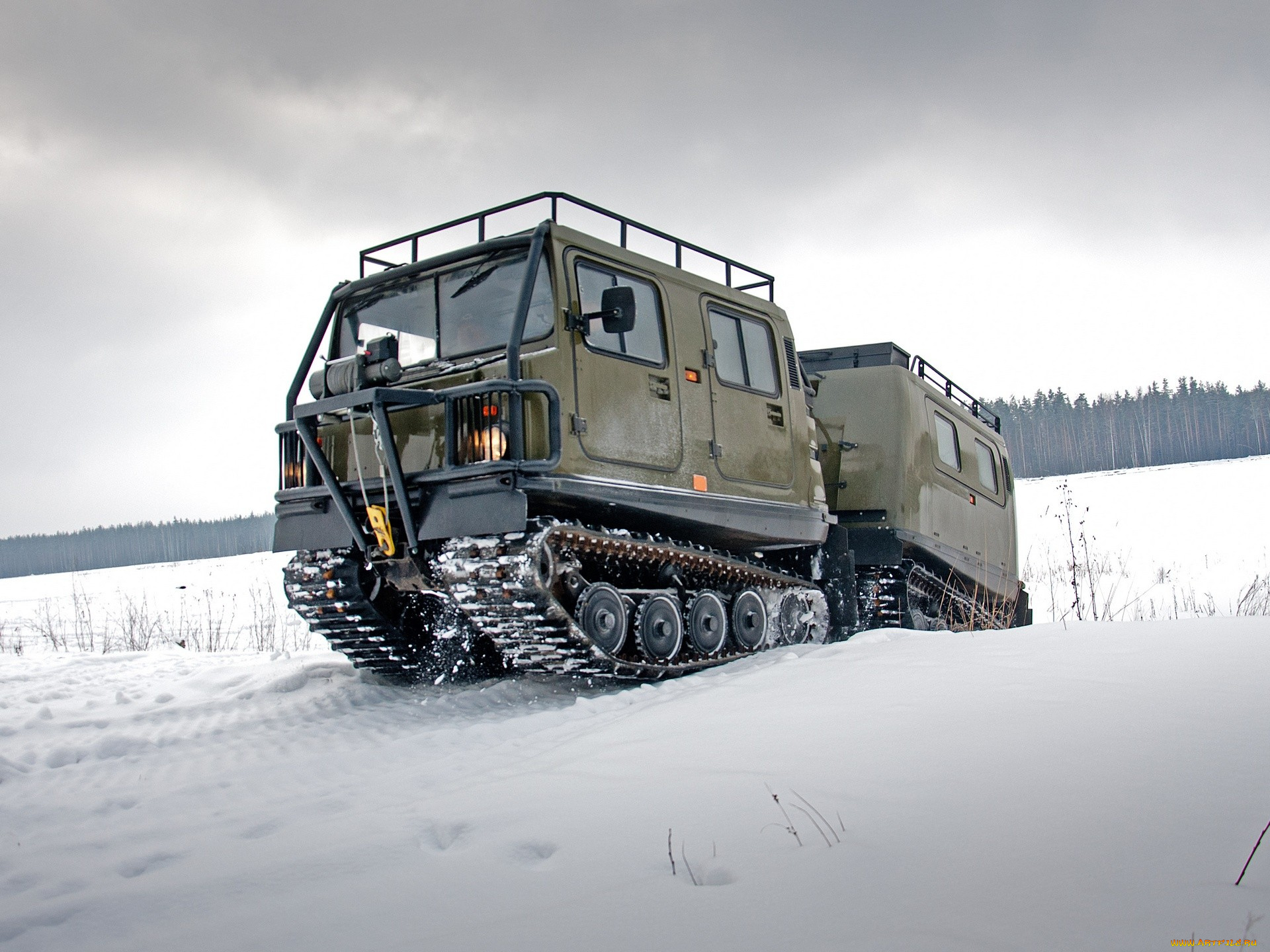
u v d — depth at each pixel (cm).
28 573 13400
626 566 785
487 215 789
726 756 412
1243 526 3130
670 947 245
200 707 762
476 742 579
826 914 254
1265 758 339
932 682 509
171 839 406
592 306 749
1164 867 261
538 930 262
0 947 290
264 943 273
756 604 876
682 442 798
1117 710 417
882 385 1128
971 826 303
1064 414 10581
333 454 781
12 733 679
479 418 692
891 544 1088
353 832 371
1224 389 10512
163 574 4722
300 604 824
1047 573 2058
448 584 712
